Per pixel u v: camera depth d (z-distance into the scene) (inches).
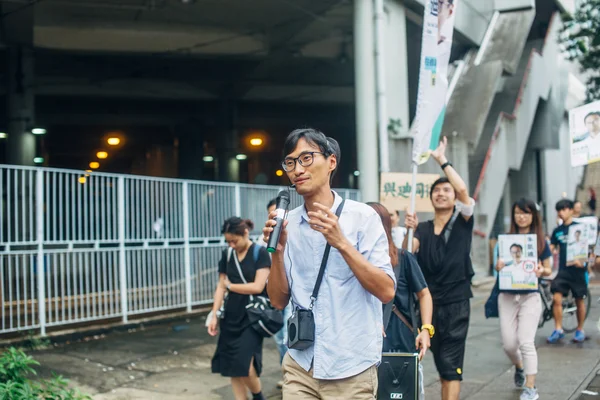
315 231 119.0
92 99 793.6
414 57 786.8
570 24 839.1
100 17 593.6
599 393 246.4
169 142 900.6
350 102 860.0
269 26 638.5
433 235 208.2
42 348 334.6
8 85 615.5
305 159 117.9
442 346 203.0
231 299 220.7
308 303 118.9
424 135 237.3
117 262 388.5
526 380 237.6
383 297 115.1
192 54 658.2
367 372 118.1
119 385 274.5
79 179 365.4
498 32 812.0
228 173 829.2
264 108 871.7
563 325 385.7
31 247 339.3
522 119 799.7
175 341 362.6
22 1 515.5
